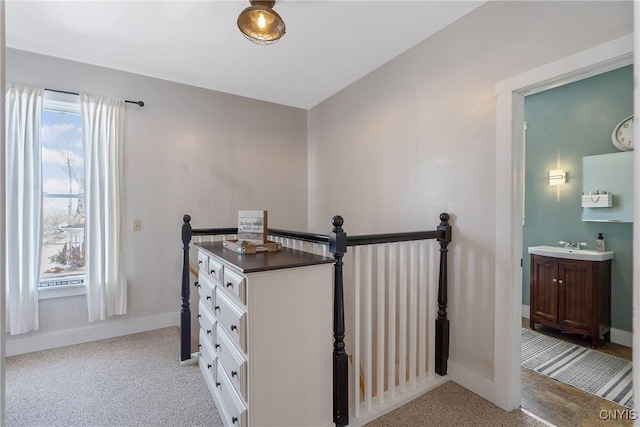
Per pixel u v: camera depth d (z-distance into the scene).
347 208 3.37
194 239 3.33
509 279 1.90
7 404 1.98
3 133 0.49
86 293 2.86
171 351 2.72
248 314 1.49
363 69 2.96
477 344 2.08
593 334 2.80
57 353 2.65
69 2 2.02
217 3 2.04
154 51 2.65
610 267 2.94
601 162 3.01
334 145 3.59
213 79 3.20
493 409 1.93
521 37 1.84
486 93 2.02
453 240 2.23
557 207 3.37
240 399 1.57
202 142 3.43
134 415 1.89
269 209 3.85
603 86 3.05
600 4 1.54
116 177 2.93
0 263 0.47
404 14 2.14
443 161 2.30
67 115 2.88
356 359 1.88
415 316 2.15
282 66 2.92
